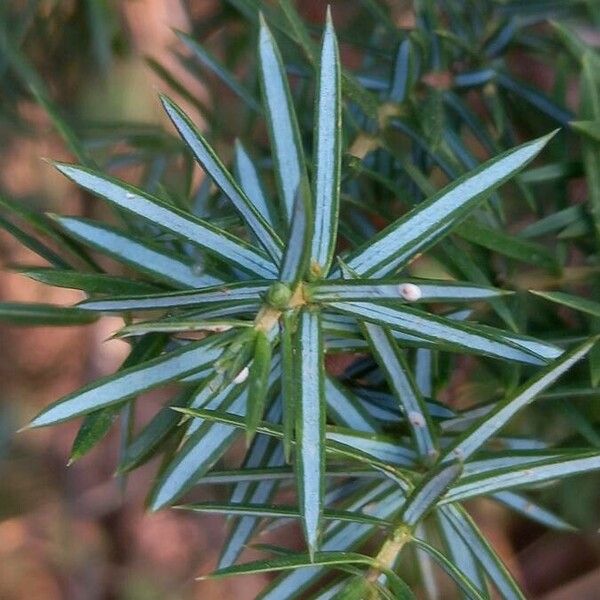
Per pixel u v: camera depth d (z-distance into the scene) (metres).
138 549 0.36
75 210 0.28
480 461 0.14
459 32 0.19
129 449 0.15
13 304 0.15
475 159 0.17
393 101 0.17
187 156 0.21
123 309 0.14
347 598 0.14
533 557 0.31
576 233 0.17
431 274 0.21
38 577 0.37
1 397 0.35
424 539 0.15
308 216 0.13
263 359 0.13
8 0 0.22
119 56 0.25
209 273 0.14
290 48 0.19
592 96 0.17
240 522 0.15
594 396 0.17
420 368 0.16
